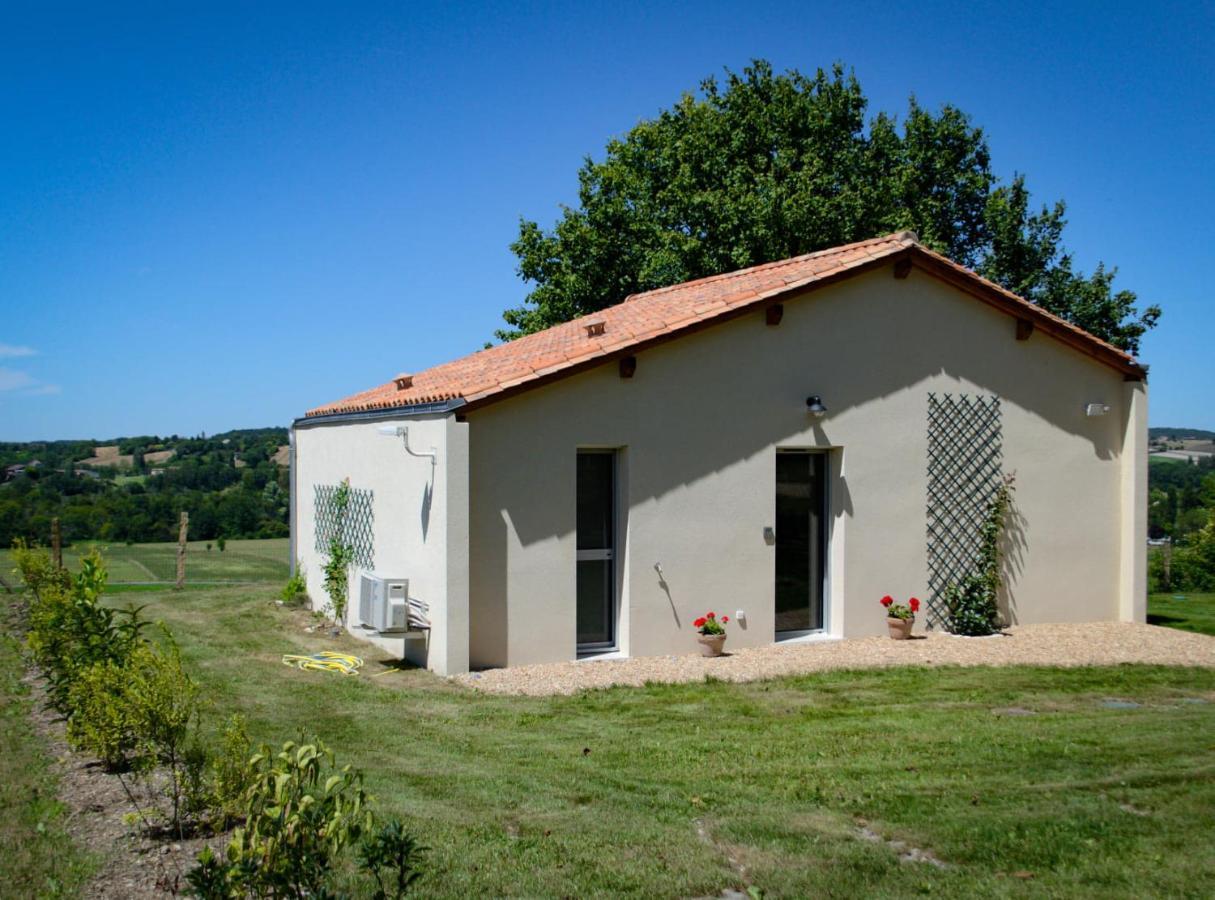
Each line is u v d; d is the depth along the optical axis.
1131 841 6.18
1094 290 28.28
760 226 26.14
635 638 12.52
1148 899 5.42
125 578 24.80
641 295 19.97
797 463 14.00
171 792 6.68
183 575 21.95
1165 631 14.76
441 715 9.66
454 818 6.57
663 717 9.60
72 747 8.14
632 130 31.95
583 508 12.66
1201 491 43.88
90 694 7.50
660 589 12.68
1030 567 15.13
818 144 30.19
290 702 10.20
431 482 11.86
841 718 9.55
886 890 5.55
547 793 7.15
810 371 13.59
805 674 11.66
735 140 29.80
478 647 11.74
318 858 4.38
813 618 14.11
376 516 14.18
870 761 7.99
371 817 4.58
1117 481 15.80
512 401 11.84
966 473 14.64
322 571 17.16
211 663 12.56
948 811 6.74
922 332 14.35
